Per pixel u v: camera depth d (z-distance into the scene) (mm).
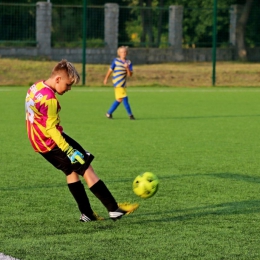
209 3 116875
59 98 63719
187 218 19469
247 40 117938
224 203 21500
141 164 28953
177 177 26047
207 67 98375
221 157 31297
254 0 116812
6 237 17250
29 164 28578
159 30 112188
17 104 56594
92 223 18812
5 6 103562
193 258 15602
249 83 86688
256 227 18500
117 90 46906
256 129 42906
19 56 99688
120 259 15445
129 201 21672
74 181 18547
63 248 16297
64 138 17984
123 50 46625
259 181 25453
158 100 64000
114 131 40688
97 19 110250
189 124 45094
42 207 20688
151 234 17688
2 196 22234
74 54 104438
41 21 100938
